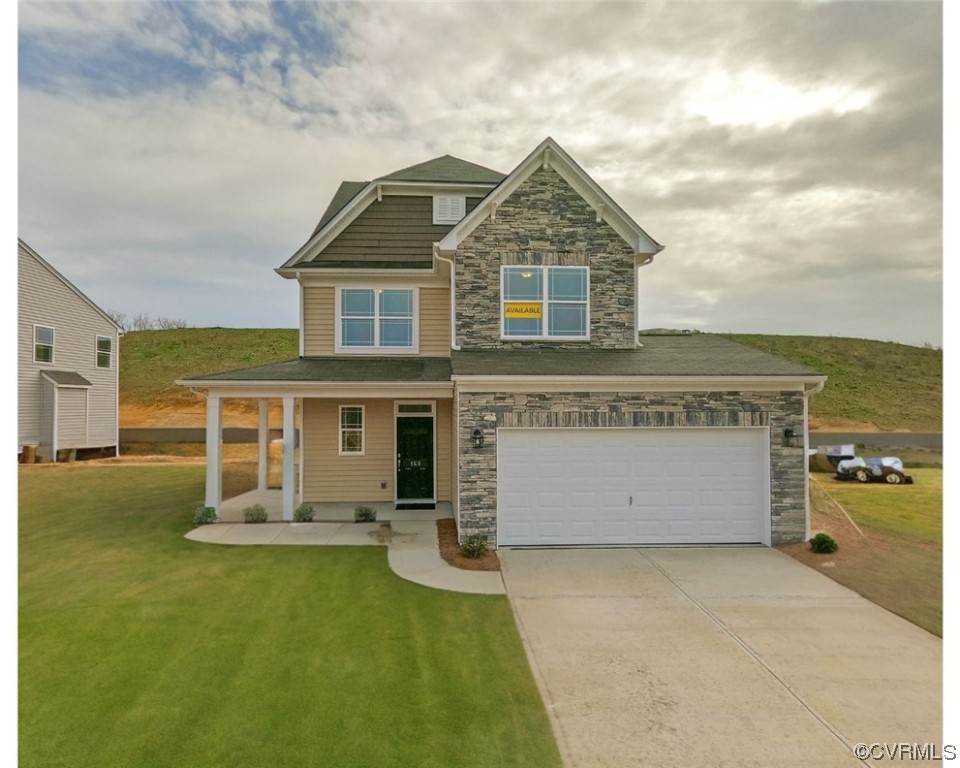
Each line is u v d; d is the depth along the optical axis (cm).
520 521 1035
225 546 1030
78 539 1077
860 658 600
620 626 682
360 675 550
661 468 1050
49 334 2339
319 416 1449
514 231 1281
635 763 422
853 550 1000
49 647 607
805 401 1053
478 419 1028
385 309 1486
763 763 425
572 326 1291
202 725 461
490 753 430
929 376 4175
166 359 4675
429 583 834
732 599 775
